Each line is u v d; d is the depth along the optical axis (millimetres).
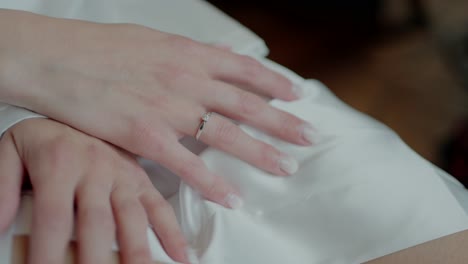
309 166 431
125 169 424
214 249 407
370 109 962
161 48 461
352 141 439
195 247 418
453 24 1097
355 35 1091
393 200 415
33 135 421
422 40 1085
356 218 412
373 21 1103
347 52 1060
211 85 449
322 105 466
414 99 981
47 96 434
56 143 416
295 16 1122
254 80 468
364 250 406
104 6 528
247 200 430
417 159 437
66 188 397
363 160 429
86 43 450
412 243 405
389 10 1123
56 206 388
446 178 467
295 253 412
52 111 434
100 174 411
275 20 1113
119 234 394
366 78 1014
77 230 387
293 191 427
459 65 1030
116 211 401
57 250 376
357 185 419
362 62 1042
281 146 444
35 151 413
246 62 471
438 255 402
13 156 417
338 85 998
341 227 413
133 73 447
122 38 460
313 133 441
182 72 452
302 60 1038
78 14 519
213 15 544
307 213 419
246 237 413
